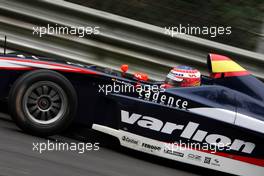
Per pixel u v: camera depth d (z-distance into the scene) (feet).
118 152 76.48
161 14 115.55
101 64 101.19
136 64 101.45
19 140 69.87
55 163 64.08
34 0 99.30
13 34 100.48
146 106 75.00
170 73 78.33
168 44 100.78
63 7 99.25
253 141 74.33
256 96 77.05
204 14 115.96
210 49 100.78
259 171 74.79
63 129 74.23
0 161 60.18
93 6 116.16
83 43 100.63
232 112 74.74
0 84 75.56
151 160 77.05
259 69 101.50
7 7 99.81
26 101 72.74
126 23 99.76
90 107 76.13
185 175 73.67
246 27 115.96
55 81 72.84
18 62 75.36
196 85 77.66
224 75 78.79
